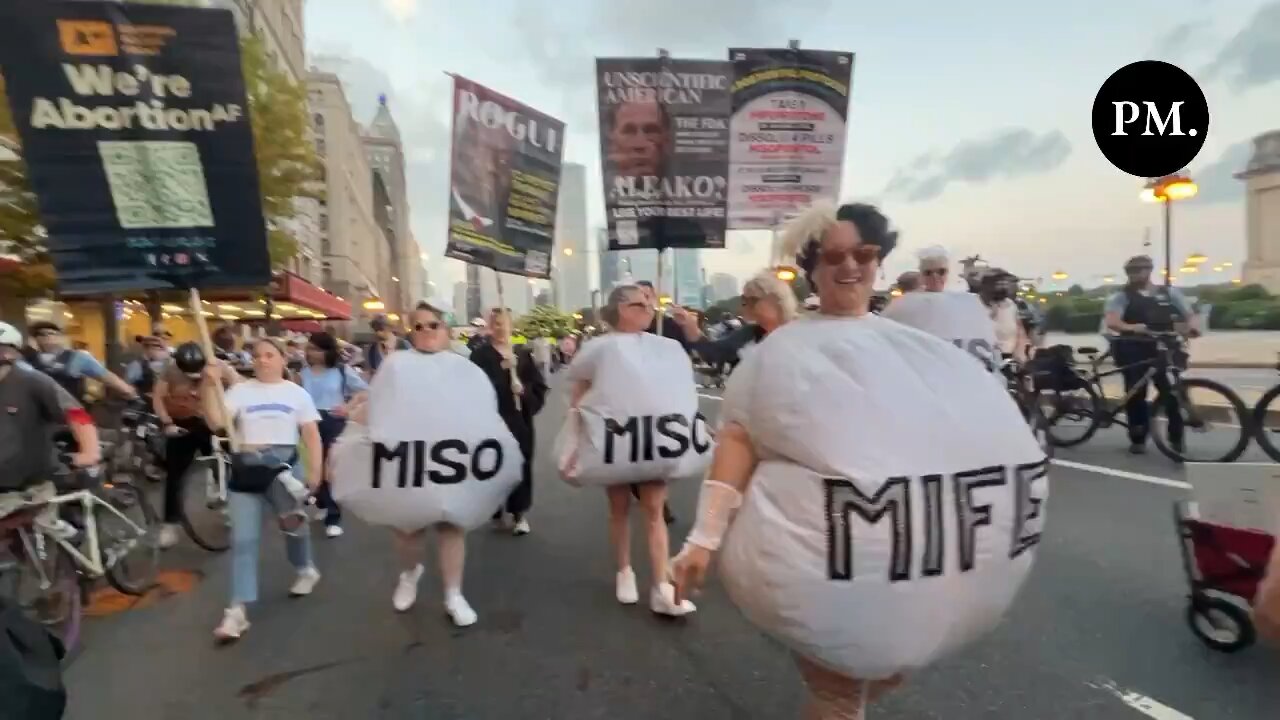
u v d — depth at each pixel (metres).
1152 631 4.31
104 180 5.01
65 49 4.93
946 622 2.25
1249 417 8.27
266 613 5.26
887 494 2.16
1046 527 6.27
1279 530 1.82
